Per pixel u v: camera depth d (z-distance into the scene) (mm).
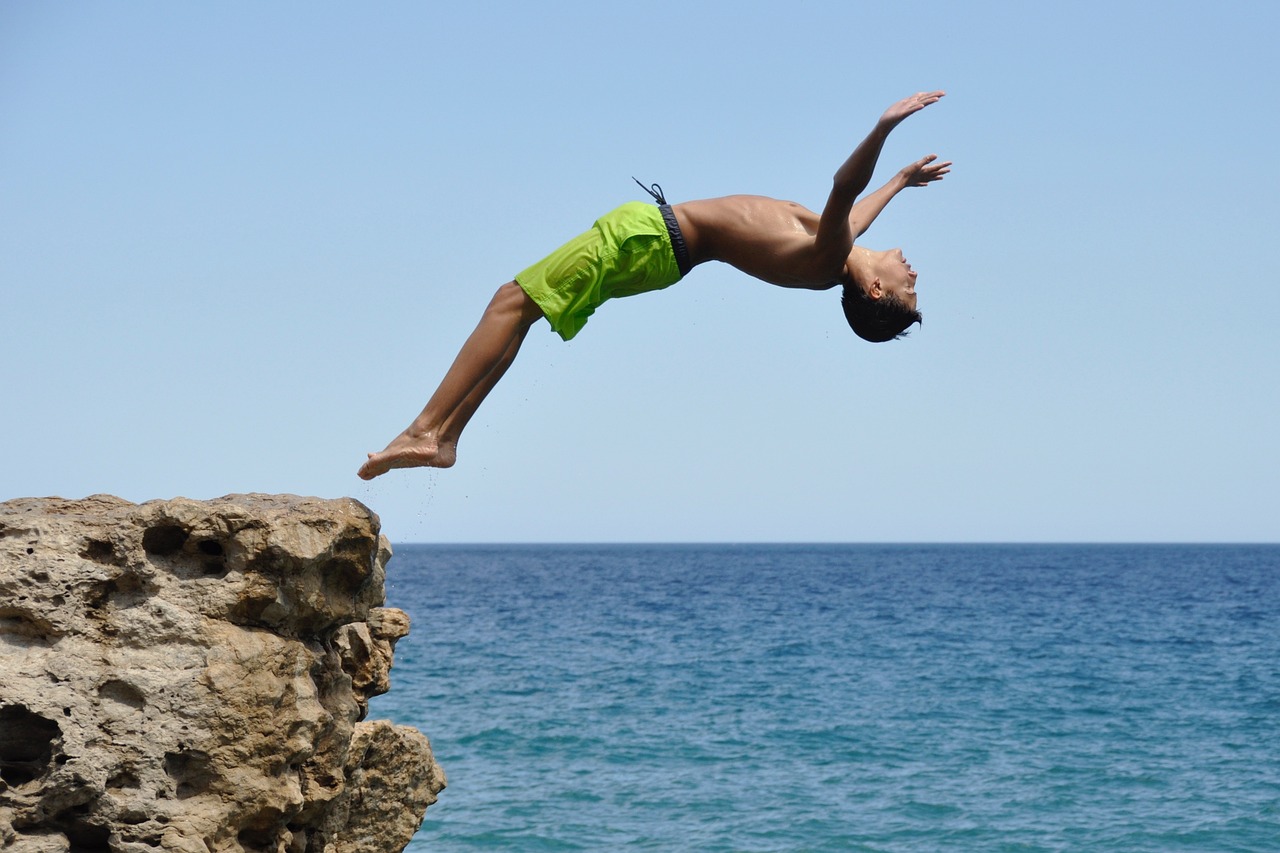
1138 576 136625
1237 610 75000
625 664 42812
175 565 5887
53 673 5508
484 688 35469
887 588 108062
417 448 6688
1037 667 42406
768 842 18000
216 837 5746
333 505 6188
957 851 17609
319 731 6207
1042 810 20000
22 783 5539
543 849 17500
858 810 19984
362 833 7871
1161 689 35969
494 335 6781
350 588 6426
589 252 6789
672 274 7004
